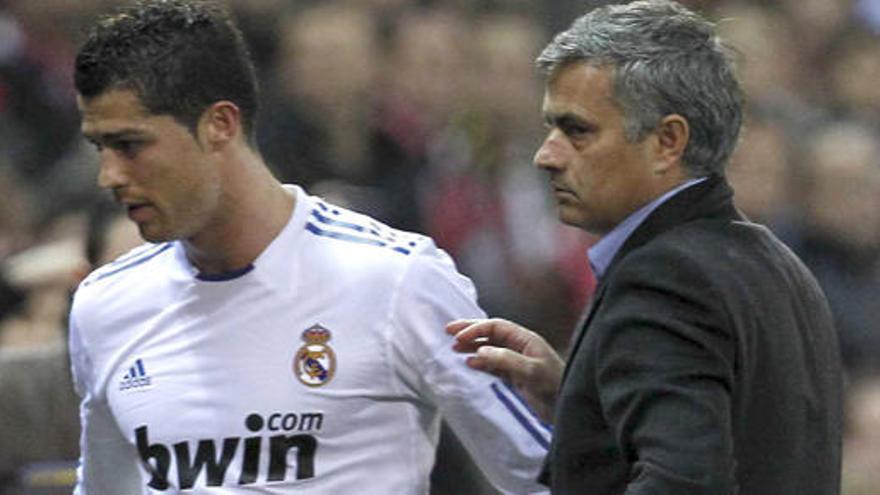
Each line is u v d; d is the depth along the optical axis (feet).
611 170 44.32
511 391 48.91
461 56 106.11
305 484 48.11
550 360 48.52
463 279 49.93
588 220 44.80
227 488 48.14
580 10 111.24
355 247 48.83
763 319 43.68
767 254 44.88
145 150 46.62
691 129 44.27
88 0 112.27
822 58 125.59
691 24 44.65
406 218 97.96
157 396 48.83
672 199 44.27
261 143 99.09
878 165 113.50
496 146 100.12
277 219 48.62
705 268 43.04
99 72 46.37
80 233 72.23
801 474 44.50
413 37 106.63
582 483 43.83
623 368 42.63
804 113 115.24
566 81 44.45
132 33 46.55
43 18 111.24
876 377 100.99
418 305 48.39
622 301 43.29
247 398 48.19
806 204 106.63
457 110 103.55
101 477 51.90
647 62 43.98
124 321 49.60
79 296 50.39
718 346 42.55
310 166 98.89
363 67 102.89
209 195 47.42
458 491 59.98
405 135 103.45
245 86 47.88
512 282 95.66
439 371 48.49
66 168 95.50
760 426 43.68
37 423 65.10
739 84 45.03
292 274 48.47
